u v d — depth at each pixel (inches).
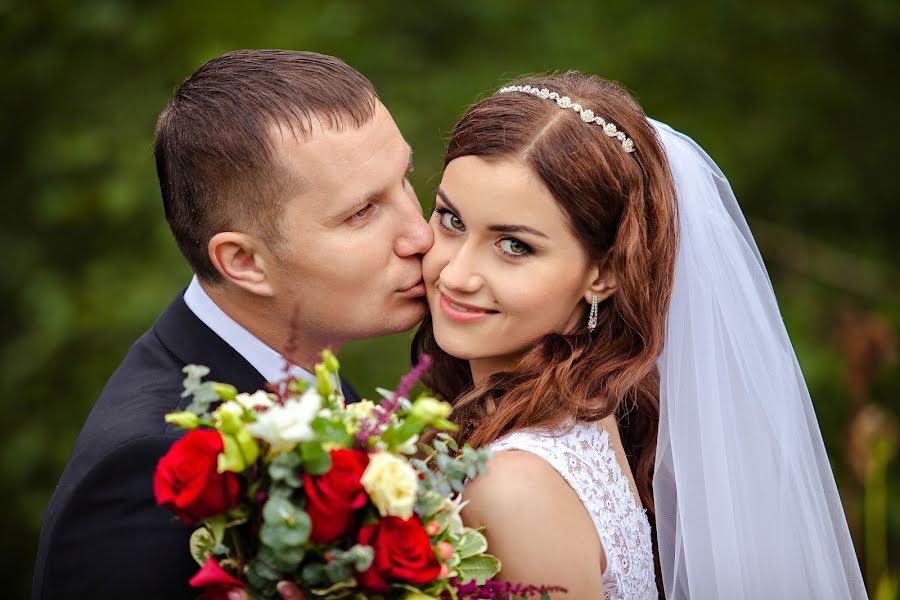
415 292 97.7
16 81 218.8
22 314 216.4
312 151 91.9
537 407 89.1
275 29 218.5
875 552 140.0
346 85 94.8
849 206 224.4
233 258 95.0
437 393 106.0
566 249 89.5
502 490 84.3
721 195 103.9
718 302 96.3
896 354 160.4
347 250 93.8
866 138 229.0
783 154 224.2
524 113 89.4
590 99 91.9
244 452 69.9
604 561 86.8
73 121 216.2
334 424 71.8
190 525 79.2
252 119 92.4
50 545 87.7
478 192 88.7
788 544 94.0
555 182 87.7
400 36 229.6
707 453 93.4
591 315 93.1
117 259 206.2
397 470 69.9
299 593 72.2
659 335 93.4
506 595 81.0
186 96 96.7
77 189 207.6
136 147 208.7
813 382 187.5
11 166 218.4
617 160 90.4
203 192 94.3
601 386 91.6
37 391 204.8
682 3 233.5
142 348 99.3
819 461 101.7
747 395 95.7
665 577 97.3
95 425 91.7
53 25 220.2
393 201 95.8
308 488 69.7
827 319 206.4
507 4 234.1
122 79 218.2
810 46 232.7
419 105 217.5
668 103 223.9
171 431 87.5
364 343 196.5
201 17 219.3
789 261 216.8
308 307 95.8
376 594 73.0
